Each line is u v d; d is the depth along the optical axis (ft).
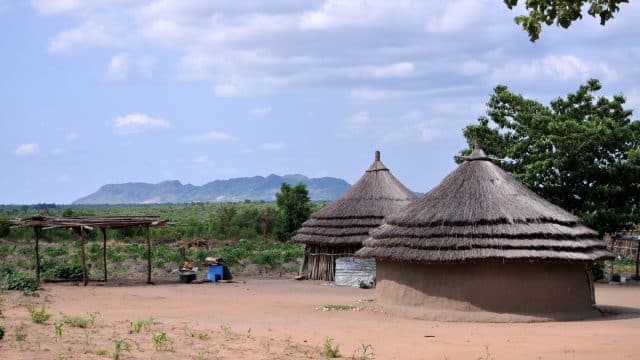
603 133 116.37
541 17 41.65
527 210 74.49
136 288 103.81
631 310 80.43
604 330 63.93
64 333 50.60
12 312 64.90
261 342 52.26
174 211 462.60
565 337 59.62
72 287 101.04
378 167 126.52
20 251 162.81
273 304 84.64
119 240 217.15
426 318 72.33
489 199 75.51
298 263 156.15
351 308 80.18
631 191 121.60
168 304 82.48
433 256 72.33
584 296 74.08
